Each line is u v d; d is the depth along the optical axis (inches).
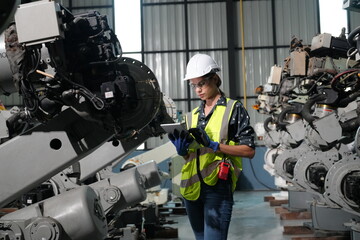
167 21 490.0
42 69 97.8
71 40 98.3
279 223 260.7
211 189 102.5
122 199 170.4
